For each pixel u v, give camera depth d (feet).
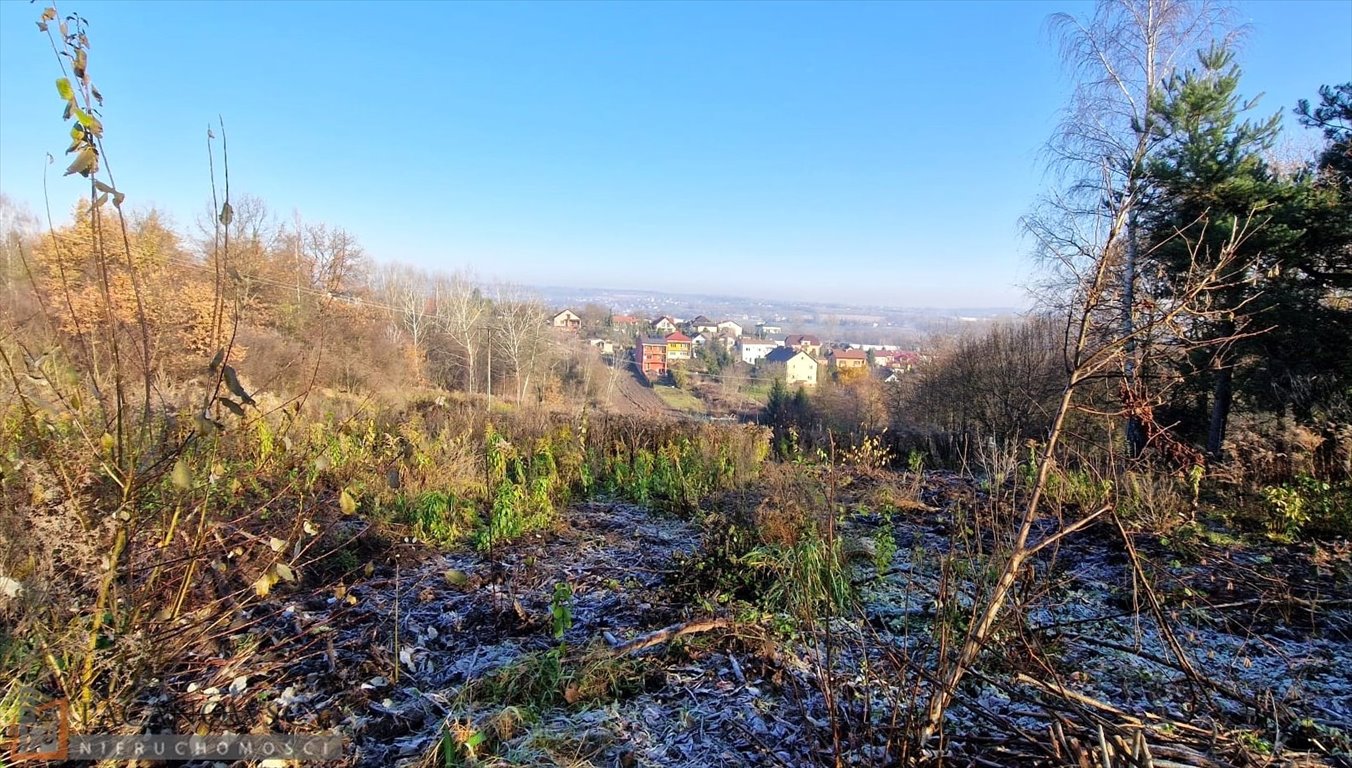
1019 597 9.15
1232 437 39.22
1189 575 14.57
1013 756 7.32
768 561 14.10
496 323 112.47
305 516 11.03
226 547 10.97
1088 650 10.89
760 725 8.91
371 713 9.32
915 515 20.67
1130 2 34.76
